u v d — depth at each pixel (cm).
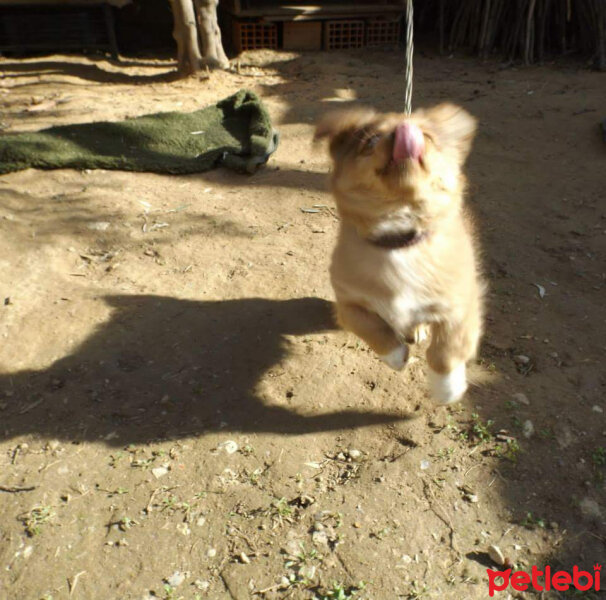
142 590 84
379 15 345
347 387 114
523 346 123
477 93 262
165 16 363
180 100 254
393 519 92
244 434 106
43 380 117
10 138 194
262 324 129
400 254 89
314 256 151
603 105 238
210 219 167
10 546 89
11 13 319
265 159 192
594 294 137
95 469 100
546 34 316
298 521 92
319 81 283
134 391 114
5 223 160
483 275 143
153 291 139
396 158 76
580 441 103
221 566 87
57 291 139
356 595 83
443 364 100
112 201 173
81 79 289
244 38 333
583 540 90
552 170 192
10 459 102
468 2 324
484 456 101
